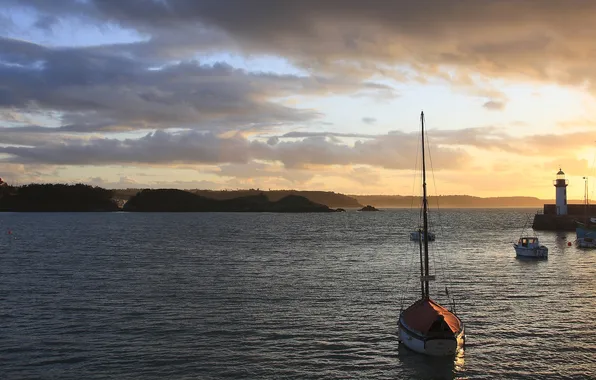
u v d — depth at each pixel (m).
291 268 73.94
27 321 41.53
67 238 135.88
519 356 33.78
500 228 191.50
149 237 140.75
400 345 35.91
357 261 83.50
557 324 41.12
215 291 54.47
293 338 37.31
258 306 47.22
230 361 32.56
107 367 31.41
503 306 47.69
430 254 95.88
